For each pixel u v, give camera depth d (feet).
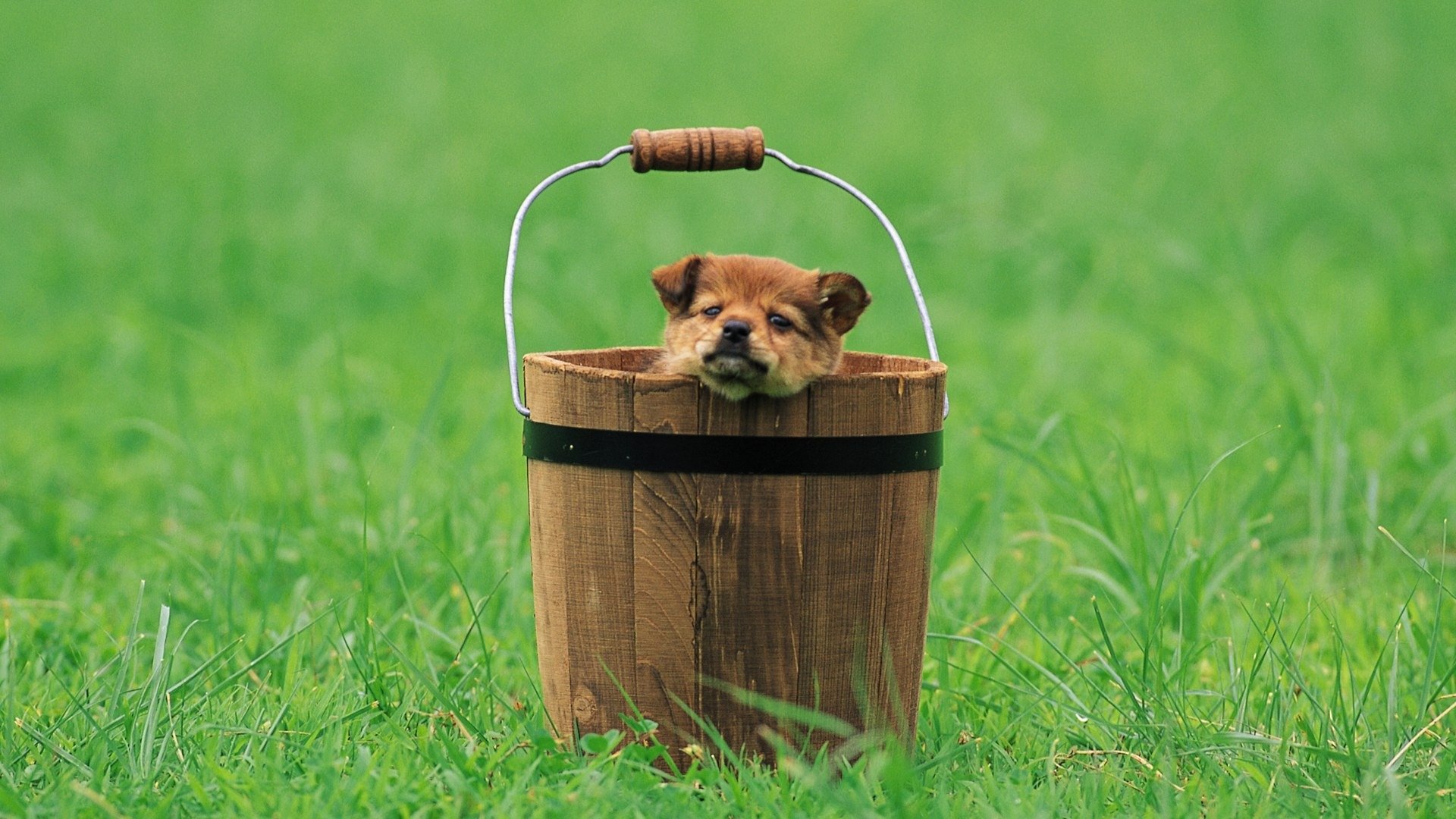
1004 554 28.14
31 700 21.39
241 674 20.94
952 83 88.63
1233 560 26.71
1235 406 35.91
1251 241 55.83
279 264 57.88
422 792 17.47
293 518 29.55
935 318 51.08
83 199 68.39
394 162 71.92
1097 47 96.43
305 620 24.80
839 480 17.97
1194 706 21.58
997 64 93.20
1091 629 25.07
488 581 26.84
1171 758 18.13
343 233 61.11
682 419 17.74
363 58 96.94
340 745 18.92
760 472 17.79
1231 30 98.73
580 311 47.85
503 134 77.61
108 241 61.67
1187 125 75.61
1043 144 73.10
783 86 89.15
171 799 16.97
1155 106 81.15
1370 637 23.47
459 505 28.66
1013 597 25.79
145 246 60.80
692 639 18.22
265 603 24.09
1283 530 29.86
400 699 21.27
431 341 48.26
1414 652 22.22
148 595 26.02
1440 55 87.35
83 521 31.48
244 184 70.44
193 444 35.58
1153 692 20.24
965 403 39.78
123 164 74.84
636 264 54.75
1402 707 21.33
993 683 22.26
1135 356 44.60
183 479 34.19
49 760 18.80
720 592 18.07
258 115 84.23
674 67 94.43
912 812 16.60
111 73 94.43
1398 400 36.81
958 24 105.40
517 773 18.02
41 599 26.78
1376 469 31.19
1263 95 81.25
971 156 71.61
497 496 30.50
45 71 94.63
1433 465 32.73
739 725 18.48
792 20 108.37
